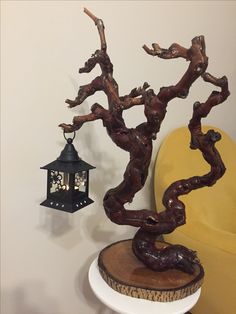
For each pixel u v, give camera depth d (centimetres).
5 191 118
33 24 112
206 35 160
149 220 93
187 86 81
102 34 90
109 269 95
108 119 86
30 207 124
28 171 121
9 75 111
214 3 158
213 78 83
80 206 103
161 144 152
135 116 141
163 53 81
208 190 143
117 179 141
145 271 95
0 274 123
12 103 113
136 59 137
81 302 142
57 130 123
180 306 88
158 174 140
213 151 88
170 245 105
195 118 89
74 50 121
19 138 117
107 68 90
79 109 126
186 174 141
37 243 128
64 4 116
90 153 132
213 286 115
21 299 129
